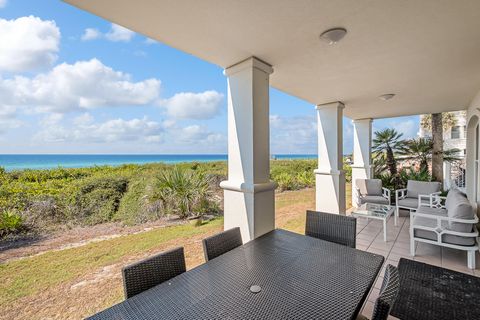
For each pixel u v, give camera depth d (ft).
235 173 8.26
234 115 8.22
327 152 14.37
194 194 14.62
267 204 8.14
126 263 9.06
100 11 5.01
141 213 14.29
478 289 6.97
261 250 5.18
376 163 22.65
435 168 23.25
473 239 8.59
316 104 14.49
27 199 11.89
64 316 6.19
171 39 6.33
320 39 6.35
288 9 5.01
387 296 2.84
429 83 10.41
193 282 3.90
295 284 3.81
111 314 3.13
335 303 3.33
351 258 4.77
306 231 6.90
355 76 9.43
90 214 13.66
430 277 7.68
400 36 6.24
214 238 5.26
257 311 3.16
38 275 8.11
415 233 9.68
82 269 8.55
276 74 9.16
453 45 6.79
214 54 7.29
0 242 10.34
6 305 6.61
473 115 13.47
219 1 4.71
